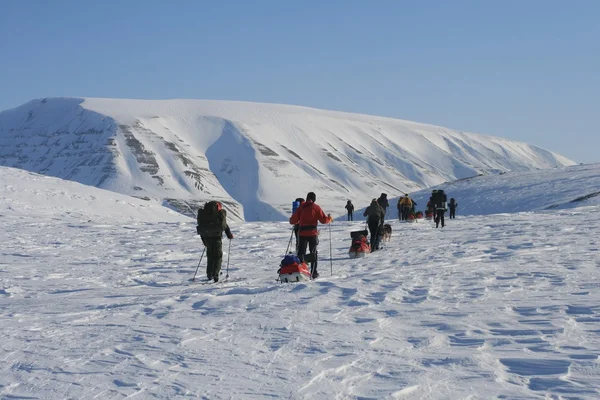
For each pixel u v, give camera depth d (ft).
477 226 93.97
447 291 32.81
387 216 227.61
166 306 31.91
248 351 21.27
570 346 20.16
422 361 19.25
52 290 42.06
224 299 33.17
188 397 16.33
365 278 39.52
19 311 32.35
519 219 106.83
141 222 125.18
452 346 21.07
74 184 191.42
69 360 20.51
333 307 29.37
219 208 45.11
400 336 22.84
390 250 62.23
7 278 48.11
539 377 17.06
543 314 25.38
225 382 17.62
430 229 92.84
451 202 143.33
